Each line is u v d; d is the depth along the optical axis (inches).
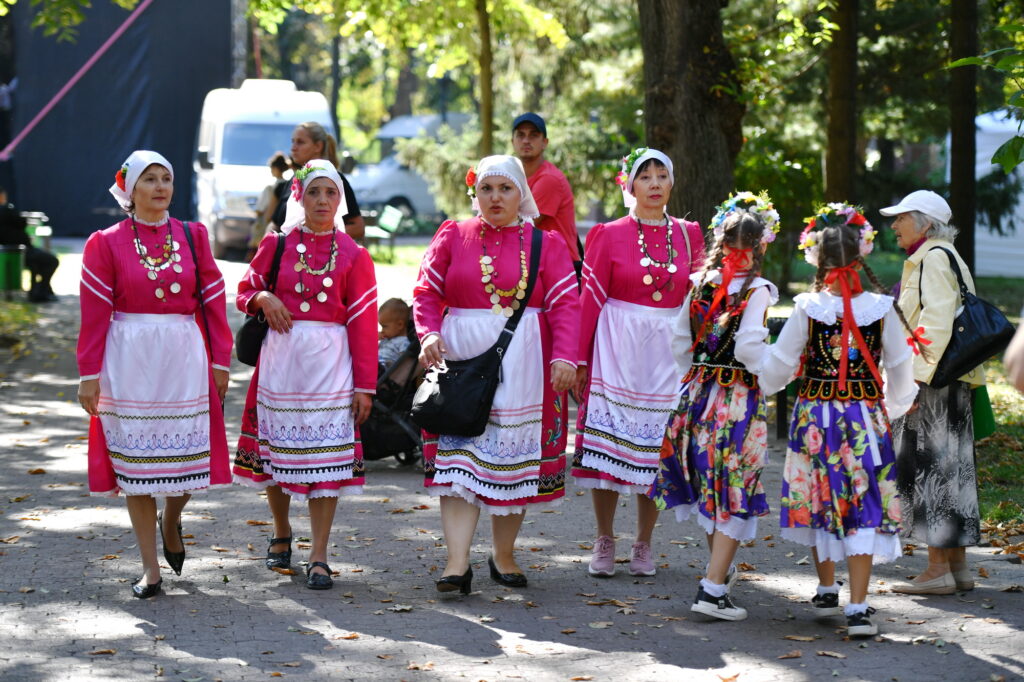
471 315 223.9
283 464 227.1
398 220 1008.2
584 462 240.1
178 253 220.2
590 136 847.1
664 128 446.6
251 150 965.8
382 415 329.4
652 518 240.8
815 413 205.5
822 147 734.5
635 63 776.3
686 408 215.5
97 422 218.4
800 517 206.7
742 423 209.6
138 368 216.2
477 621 211.5
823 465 204.5
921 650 199.0
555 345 224.4
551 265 226.1
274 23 705.6
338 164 343.9
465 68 1497.3
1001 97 804.0
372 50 1811.0
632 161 244.1
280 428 227.5
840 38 566.3
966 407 227.3
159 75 1104.2
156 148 1114.1
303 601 220.7
